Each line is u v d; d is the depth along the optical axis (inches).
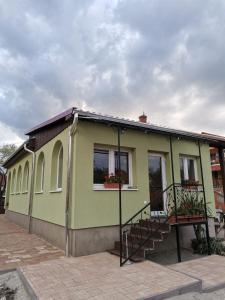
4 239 308.8
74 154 237.1
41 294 136.0
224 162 360.8
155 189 292.8
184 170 327.3
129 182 277.4
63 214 249.1
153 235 214.8
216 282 162.4
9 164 618.8
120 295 134.3
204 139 290.4
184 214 235.3
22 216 439.5
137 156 277.6
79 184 232.4
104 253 226.5
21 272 173.0
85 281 155.3
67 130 262.1
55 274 168.4
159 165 305.3
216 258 227.1
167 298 138.1
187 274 175.2
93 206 236.2
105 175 263.9
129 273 169.8
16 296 146.7
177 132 264.2
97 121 236.4
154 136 297.0
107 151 271.6
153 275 165.2
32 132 394.6
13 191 562.9
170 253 250.2
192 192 295.0
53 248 253.8
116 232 244.5
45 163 334.0
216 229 335.0
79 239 222.4
